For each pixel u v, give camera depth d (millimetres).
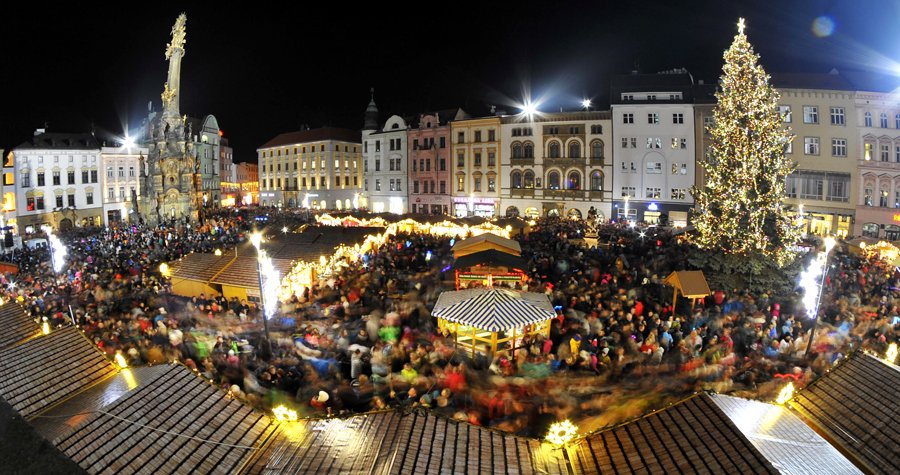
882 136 45125
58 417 7676
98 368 9805
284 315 19891
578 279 22938
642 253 29719
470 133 64875
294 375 13312
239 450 7254
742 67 24922
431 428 7047
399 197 73125
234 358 13719
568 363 13742
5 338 11359
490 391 12305
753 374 13008
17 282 24953
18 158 59219
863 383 8469
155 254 32812
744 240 24219
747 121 24766
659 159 53969
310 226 34469
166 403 7688
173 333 14930
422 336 16406
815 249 29031
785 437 6926
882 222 44812
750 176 24516
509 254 23016
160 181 59500
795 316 18188
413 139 70750
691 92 54375
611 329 16047
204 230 44938
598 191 56812
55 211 62438
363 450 6816
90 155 66688
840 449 7621
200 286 24234
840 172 46500
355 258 28750
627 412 11836
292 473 6531
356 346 14656
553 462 6922
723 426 6770
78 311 18016
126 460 6648
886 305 17594
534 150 60562
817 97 47062
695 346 14422
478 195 65125
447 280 24719
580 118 57531
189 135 63469
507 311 14859
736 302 19219
